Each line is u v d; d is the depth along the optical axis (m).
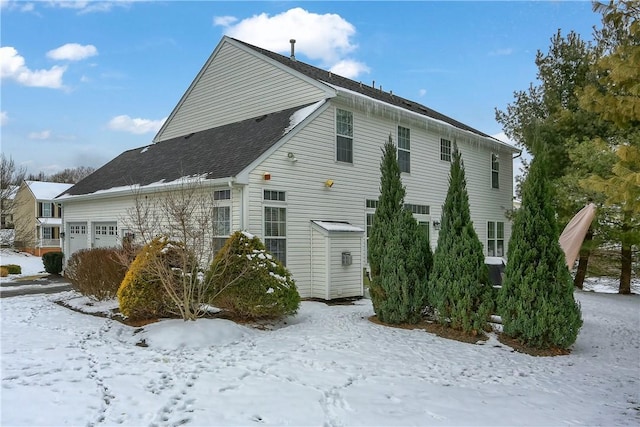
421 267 8.76
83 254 10.91
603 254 17.86
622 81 5.77
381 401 4.65
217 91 16.22
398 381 5.37
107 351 6.38
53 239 40.66
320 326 8.32
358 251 12.48
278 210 11.41
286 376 5.35
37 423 3.86
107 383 4.98
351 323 8.62
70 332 7.61
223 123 16.03
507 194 20.55
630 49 5.71
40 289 14.20
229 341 7.02
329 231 11.70
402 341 7.36
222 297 8.34
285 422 4.03
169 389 4.82
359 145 13.77
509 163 20.84
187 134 17.30
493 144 19.27
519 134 17.47
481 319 7.70
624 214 13.68
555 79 16.61
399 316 8.52
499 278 10.30
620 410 4.79
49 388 4.75
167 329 7.14
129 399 4.50
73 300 10.95
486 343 7.42
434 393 5.01
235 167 10.93
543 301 7.20
